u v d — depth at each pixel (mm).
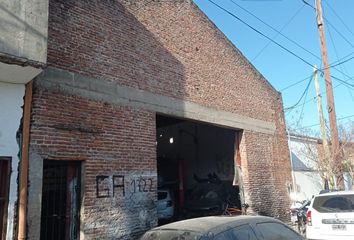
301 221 13312
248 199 13523
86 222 7867
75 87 8312
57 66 8031
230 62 14203
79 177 8211
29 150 7148
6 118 6898
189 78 11930
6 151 6793
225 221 4906
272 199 14664
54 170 7875
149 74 10422
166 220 14773
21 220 6730
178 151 20781
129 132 9383
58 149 7668
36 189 7113
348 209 8648
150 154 9828
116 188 8695
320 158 17750
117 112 9188
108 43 9383
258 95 15492
